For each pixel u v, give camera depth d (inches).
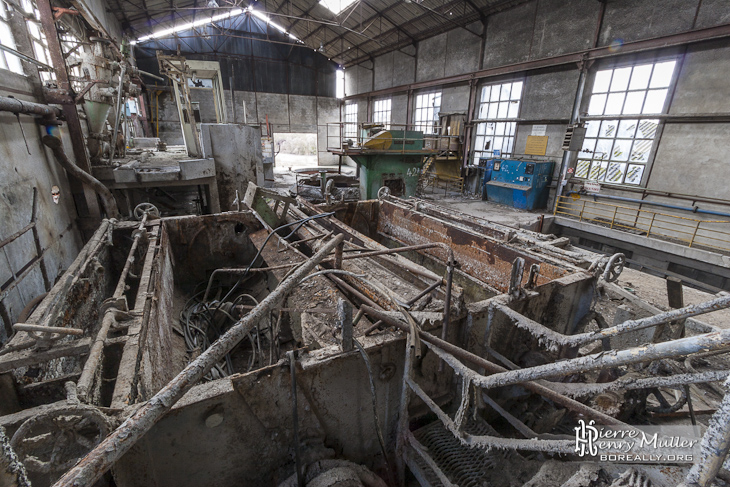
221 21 733.3
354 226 235.9
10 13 173.6
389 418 91.3
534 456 87.5
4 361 63.5
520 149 476.1
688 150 318.3
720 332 32.6
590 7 372.5
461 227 177.5
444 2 483.2
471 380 63.7
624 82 358.6
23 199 146.0
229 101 790.5
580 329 120.6
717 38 285.3
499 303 85.3
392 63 700.7
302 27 740.0
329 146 940.0
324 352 75.5
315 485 65.5
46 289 152.3
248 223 197.3
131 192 309.4
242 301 181.0
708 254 291.3
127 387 63.2
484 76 497.7
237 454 70.9
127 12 569.9
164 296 128.0
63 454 55.7
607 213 385.4
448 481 74.0
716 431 33.8
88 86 214.2
